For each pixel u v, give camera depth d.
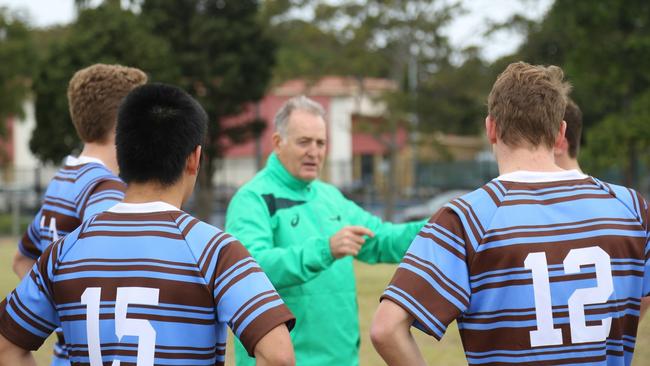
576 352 1.93
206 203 22.20
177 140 1.98
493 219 1.99
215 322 1.92
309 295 3.12
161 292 1.87
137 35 19.56
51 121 19.38
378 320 1.95
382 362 5.26
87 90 2.70
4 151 31.48
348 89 27.92
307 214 3.29
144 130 1.98
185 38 21.22
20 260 2.85
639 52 13.80
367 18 23.28
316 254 2.77
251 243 3.01
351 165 26.41
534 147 2.08
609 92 15.56
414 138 24.83
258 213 3.15
